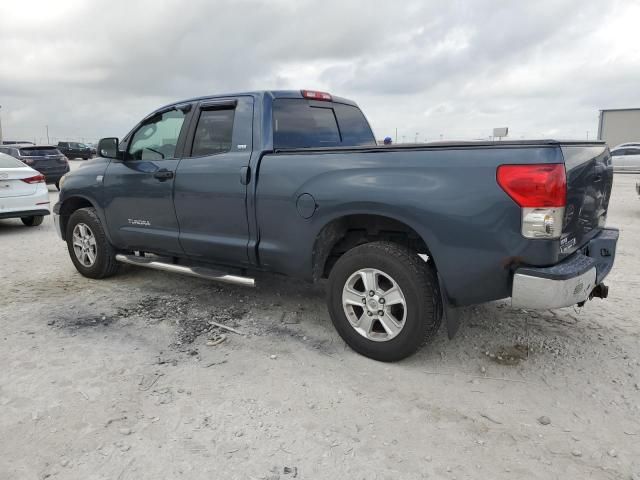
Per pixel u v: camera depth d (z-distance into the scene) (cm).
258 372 331
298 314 436
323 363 344
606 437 261
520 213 281
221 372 331
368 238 368
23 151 1533
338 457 246
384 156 325
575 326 403
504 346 368
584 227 329
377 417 280
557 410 287
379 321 344
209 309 449
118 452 248
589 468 238
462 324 407
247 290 502
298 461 243
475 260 298
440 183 301
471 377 324
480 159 291
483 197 289
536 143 280
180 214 435
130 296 486
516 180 279
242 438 260
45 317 430
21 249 729
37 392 303
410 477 232
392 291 329
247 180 383
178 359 350
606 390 307
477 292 307
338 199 336
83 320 423
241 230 397
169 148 450
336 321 358
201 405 290
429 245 310
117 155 476
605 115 4331
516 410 287
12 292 502
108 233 510
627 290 495
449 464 241
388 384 315
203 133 426
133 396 299
